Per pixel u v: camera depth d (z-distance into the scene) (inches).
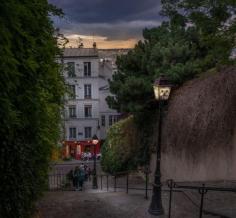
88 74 2736.2
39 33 288.0
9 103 198.7
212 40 577.9
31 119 279.9
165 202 533.6
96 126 2746.1
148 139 1010.7
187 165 764.0
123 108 999.0
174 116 812.0
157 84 506.9
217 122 668.1
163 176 896.9
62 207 502.9
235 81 653.9
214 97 688.4
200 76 819.4
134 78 957.2
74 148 2741.1
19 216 254.8
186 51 943.0
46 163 377.1
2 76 188.7
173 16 605.6
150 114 1003.9
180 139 784.9
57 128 423.5
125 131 1149.7
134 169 1092.5
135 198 583.2
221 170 658.8
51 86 359.6
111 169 1201.4
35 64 238.2
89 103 2748.5
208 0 564.1
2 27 179.9
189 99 767.1
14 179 247.3
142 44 1069.1
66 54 2714.1
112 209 501.7
